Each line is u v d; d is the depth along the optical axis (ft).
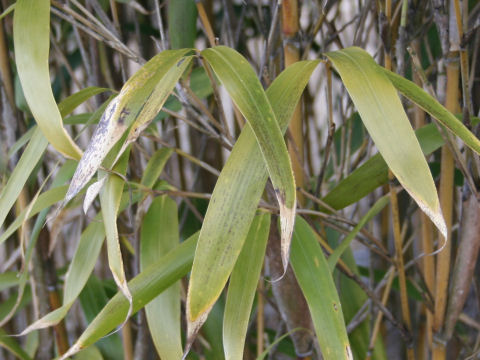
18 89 1.76
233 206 0.94
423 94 1.00
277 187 0.84
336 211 1.42
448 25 1.29
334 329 1.05
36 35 1.02
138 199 1.42
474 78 1.58
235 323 1.07
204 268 0.92
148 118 0.93
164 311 1.31
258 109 0.89
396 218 1.39
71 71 1.87
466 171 1.25
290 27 1.28
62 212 1.40
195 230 2.09
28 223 1.70
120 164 1.07
